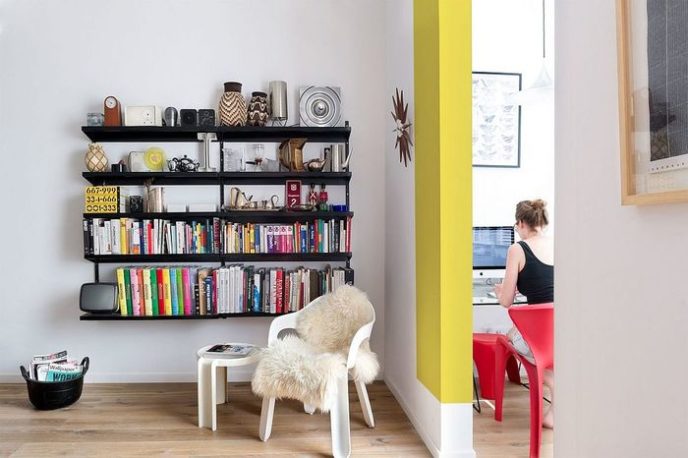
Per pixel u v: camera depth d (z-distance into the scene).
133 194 3.78
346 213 3.59
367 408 2.90
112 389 3.61
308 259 3.63
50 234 3.75
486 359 3.22
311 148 3.85
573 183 1.35
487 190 3.98
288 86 3.83
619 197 1.14
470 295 2.43
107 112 3.58
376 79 3.87
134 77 3.76
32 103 3.72
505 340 2.81
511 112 3.99
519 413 3.07
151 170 3.67
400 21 3.29
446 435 2.43
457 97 2.42
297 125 3.79
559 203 1.43
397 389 3.39
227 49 3.81
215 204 3.70
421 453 2.57
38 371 3.20
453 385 2.43
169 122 3.59
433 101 2.51
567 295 1.39
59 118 3.73
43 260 3.75
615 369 1.16
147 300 3.50
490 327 3.76
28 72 3.71
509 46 3.98
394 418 3.05
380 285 3.88
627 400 1.11
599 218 1.23
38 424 2.95
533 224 2.97
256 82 3.82
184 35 3.79
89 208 3.50
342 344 2.97
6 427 2.90
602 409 1.21
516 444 2.65
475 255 3.88
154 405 3.27
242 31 3.81
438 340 2.46
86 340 3.77
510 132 3.99
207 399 2.92
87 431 2.84
